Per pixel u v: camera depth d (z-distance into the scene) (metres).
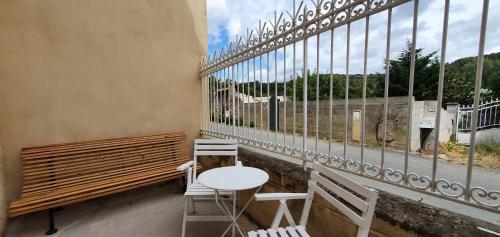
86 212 3.17
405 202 1.65
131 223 2.90
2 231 2.62
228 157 3.47
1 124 2.88
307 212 1.85
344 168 2.00
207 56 4.57
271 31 2.62
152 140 3.79
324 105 6.38
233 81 3.42
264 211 2.72
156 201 3.49
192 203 3.03
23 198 2.63
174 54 4.23
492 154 4.94
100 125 3.57
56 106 3.23
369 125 6.21
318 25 2.09
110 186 2.96
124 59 3.73
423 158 4.61
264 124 3.80
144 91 3.94
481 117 6.45
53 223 2.71
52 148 3.04
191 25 4.40
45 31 3.12
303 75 2.29
